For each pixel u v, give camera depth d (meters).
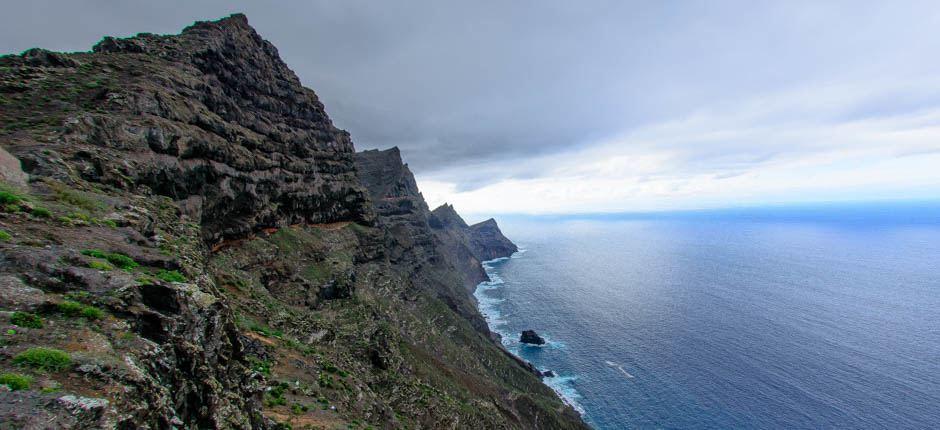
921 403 107.69
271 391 32.31
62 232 19.89
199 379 16.59
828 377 123.88
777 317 187.38
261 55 108.94
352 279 93.69
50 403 9.88
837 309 198.88
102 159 36.19
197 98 68.62
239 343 23.75
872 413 104.25
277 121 106.44
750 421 104.12
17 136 33.00
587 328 184.38
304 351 45.81
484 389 98.12
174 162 50.19
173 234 33.12
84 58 59.19
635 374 134.00
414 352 90.88
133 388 11.89
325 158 123.62
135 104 49.75
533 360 151.00
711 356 143.62
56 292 14.41
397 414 53.88
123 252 20.16
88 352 12.05
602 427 107.06
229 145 70.56
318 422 31.03
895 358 135.75
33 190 24.45
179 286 18.06
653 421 107.69
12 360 10.71
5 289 13.05
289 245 83.94
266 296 57.66
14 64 48.97
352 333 66.44
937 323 173.50
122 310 14.87
